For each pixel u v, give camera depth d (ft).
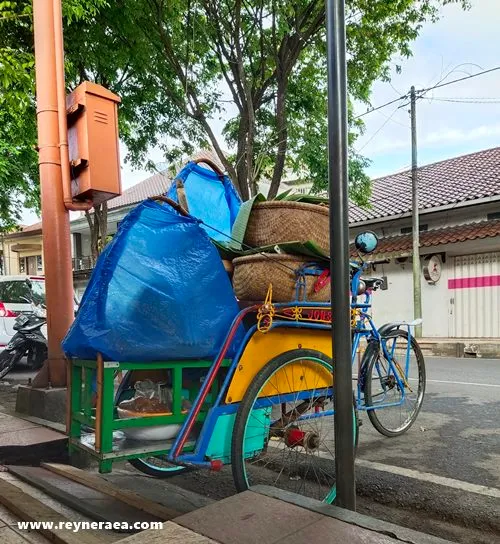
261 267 9.62
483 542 8.99
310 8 27.40
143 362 8.52
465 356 36.78
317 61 32.76
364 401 13.62
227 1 27.91
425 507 10.27
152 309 8.50
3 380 26.61
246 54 30.37
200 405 8.81
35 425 13.29
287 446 10.31
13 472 10.43
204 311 9.03
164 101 34.24
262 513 7.26
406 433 15.25
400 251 43.16
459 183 46.88
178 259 8.98
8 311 28.86
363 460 12.93
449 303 43.47
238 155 30.07
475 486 11.10
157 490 11.23
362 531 6.66
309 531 6.70
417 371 15.78
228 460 9.00
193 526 6.99
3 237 82.38
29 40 21.29
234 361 9.05
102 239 39.24
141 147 36.32
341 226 7.57
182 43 29.66
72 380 9.41
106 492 9.83
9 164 30.76
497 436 14.76
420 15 29.76
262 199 10.51
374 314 48.26
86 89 13.19
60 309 14.66
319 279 10.16
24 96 19.36
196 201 11.96
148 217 8.82
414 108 41.65
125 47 28.96
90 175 13.17
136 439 8.82
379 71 32.81
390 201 50.19
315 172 32.86
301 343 10.11
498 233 36.73
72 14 21.74
